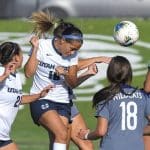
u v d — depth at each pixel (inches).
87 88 1763.0
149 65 847.1
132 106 809.5
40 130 1513.3
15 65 877.8
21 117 1601.9
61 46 949.8
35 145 1336.1
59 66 957.8
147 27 2107.5
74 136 987.3
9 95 877.8
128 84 818.8
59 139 954.7
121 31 949.8
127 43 951.0
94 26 2117.4
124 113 806.5
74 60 961.5
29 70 957.2
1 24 2111.2
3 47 872.9
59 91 967.6
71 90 981.8
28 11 2411.4
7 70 871.1
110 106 805.9
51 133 965.8
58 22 977.5
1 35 2037.4
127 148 800.9
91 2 2402.8
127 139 802.8
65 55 953.5
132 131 806.5
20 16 2416.3
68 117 975.6
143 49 1969.7
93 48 1958.7
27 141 1387.8
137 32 954.7
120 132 804.6
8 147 902.4
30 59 957.2
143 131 855.1
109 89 809.5
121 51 1953.7
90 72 970.7
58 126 951.0
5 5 2432.3
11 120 896.9
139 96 816.3
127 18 2393.0
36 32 979.9
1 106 881.5
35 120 975.6
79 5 2395.4
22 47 1900.8
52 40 962.7
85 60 979.9
